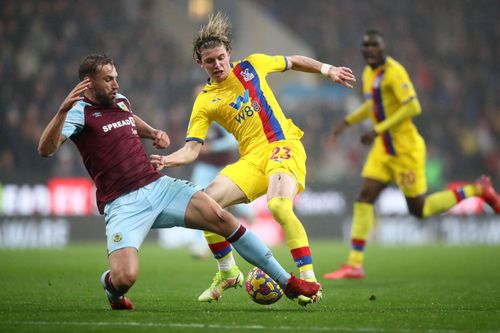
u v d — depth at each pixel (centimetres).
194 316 2044
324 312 2139
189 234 6544
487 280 3334
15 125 6925
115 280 2078
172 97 7906
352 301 2495
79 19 8062
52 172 6606
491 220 7038
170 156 2384
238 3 9331
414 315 2070
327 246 6009
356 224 3491
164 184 2183
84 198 6291
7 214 6050
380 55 3519
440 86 9012
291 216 2264
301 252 2255
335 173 7862
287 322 1927
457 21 9975
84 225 6288
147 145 7162
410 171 3550
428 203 3600
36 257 4653
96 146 2162
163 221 2181
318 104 8488
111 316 2045
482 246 6319
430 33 9788
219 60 2395
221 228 2144
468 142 8462
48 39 7750
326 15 9788
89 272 3628
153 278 3362
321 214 6794
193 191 2169
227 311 2172
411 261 4556
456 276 3550
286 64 2503
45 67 7550
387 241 6900
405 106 3453
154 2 8944
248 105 2433
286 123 2478
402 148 3538
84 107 2173
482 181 3659
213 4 9244
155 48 8288
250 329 1805
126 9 8694
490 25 10050
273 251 5472
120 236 2111
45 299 2512
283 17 9825
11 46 7581
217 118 2473
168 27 9088
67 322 1930
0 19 7706
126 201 2144
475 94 9056
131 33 8300
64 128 2120
